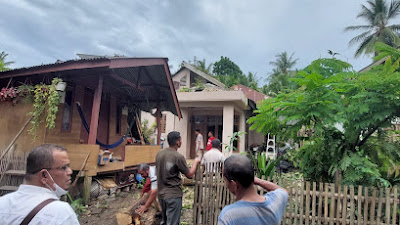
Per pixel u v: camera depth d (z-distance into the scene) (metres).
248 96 13.40
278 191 1.62
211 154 4.99
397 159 3.23
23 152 5.18
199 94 10.93
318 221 2.94
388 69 3.15
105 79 6.76
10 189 4.88
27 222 1.19
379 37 24.47
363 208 2.95
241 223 1.33
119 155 8.09
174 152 3.29
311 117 3.08
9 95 5.22
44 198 1.29
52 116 4.77
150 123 16.81
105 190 5.61
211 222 3.39
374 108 2.89
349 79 3.28
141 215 3.86
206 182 3.46
